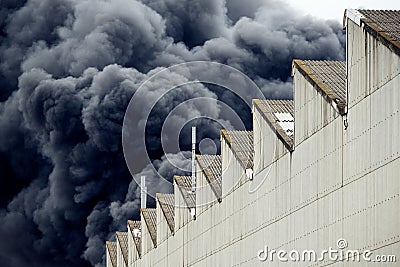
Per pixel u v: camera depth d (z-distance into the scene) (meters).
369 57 44.06
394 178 41.09
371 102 43.72
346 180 46.81
